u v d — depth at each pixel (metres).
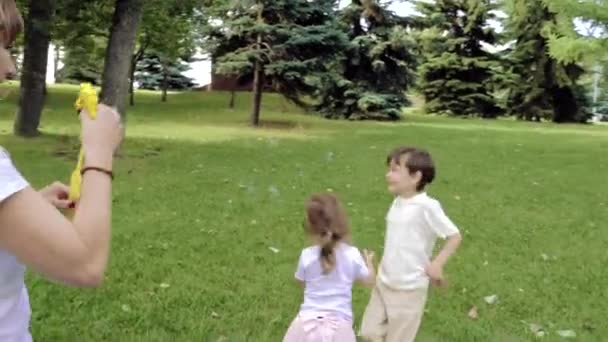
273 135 18.72
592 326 4.61
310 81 21.47
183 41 29.30
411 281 3.64
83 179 1.22
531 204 9.38
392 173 3.73
